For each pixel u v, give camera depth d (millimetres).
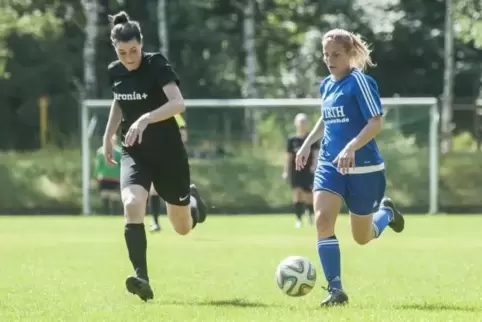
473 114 101625
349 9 122625
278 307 22578
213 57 121688
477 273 31203
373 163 23438
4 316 21188
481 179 79875
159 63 24234
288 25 124625
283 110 78688
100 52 117688
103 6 115938
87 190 77750
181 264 34188
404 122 77875
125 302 23688
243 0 120562
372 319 20125
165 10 113375
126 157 24672
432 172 77375
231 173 78562
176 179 25078
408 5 125438
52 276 30234
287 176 59531
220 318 20531
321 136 25109
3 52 99625
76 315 21219
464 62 127000
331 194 23281
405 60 127000
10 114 123938
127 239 23391
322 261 23172
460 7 87188
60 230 55344
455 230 54656
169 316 20938
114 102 25719
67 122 122562
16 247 42406
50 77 121812
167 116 23688
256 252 39406
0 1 99125
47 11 102750
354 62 23672
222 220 66125
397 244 44094
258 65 125312
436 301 23891
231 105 78875
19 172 82625
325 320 19969
